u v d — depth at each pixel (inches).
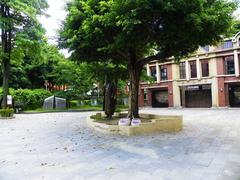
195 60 1171.3
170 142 305.4
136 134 362.0
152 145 290.0
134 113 454.9
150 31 344.2
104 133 383.6
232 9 350.6
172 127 400.2
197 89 1170.0
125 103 1290.6
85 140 331.6
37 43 788.0
